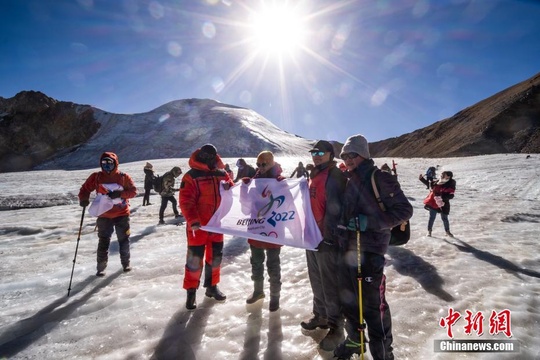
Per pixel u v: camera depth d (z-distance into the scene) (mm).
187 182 4004
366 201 2658
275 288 3812
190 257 3953
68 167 93375
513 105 98750
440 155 92438
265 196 3949
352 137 2822
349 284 2787
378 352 2572
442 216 7738
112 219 5211
